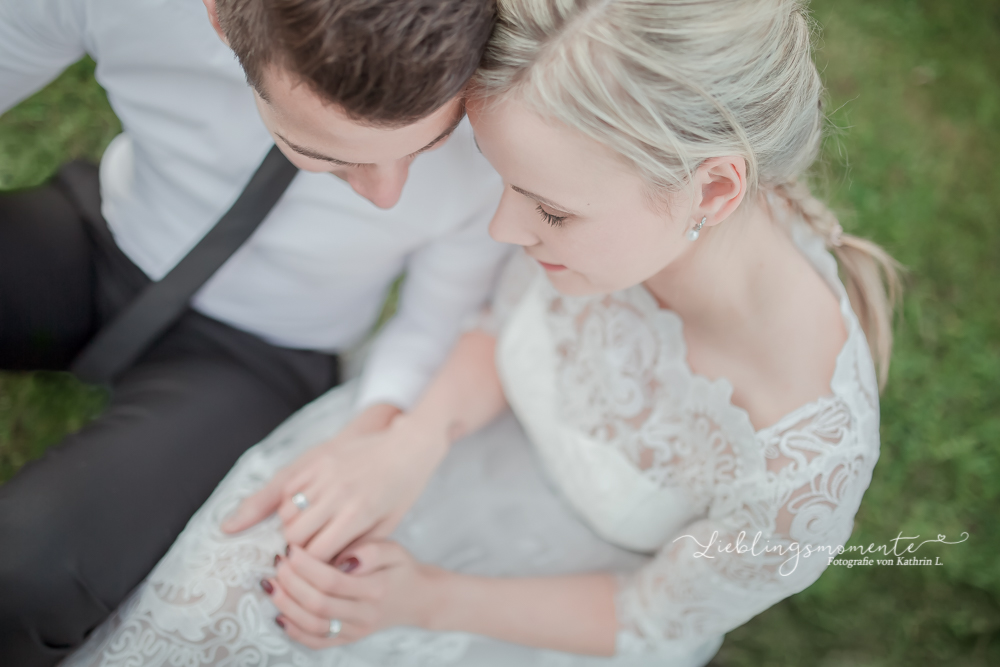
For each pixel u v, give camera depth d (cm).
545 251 106
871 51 309
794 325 112
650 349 128
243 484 142
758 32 86
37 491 130
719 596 129
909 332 262
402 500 140
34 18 130
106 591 130
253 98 130
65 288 161
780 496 114
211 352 167
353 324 176
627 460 136
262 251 152
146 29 126
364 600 128
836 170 280
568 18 80
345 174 102
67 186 168
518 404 151
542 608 138
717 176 96
